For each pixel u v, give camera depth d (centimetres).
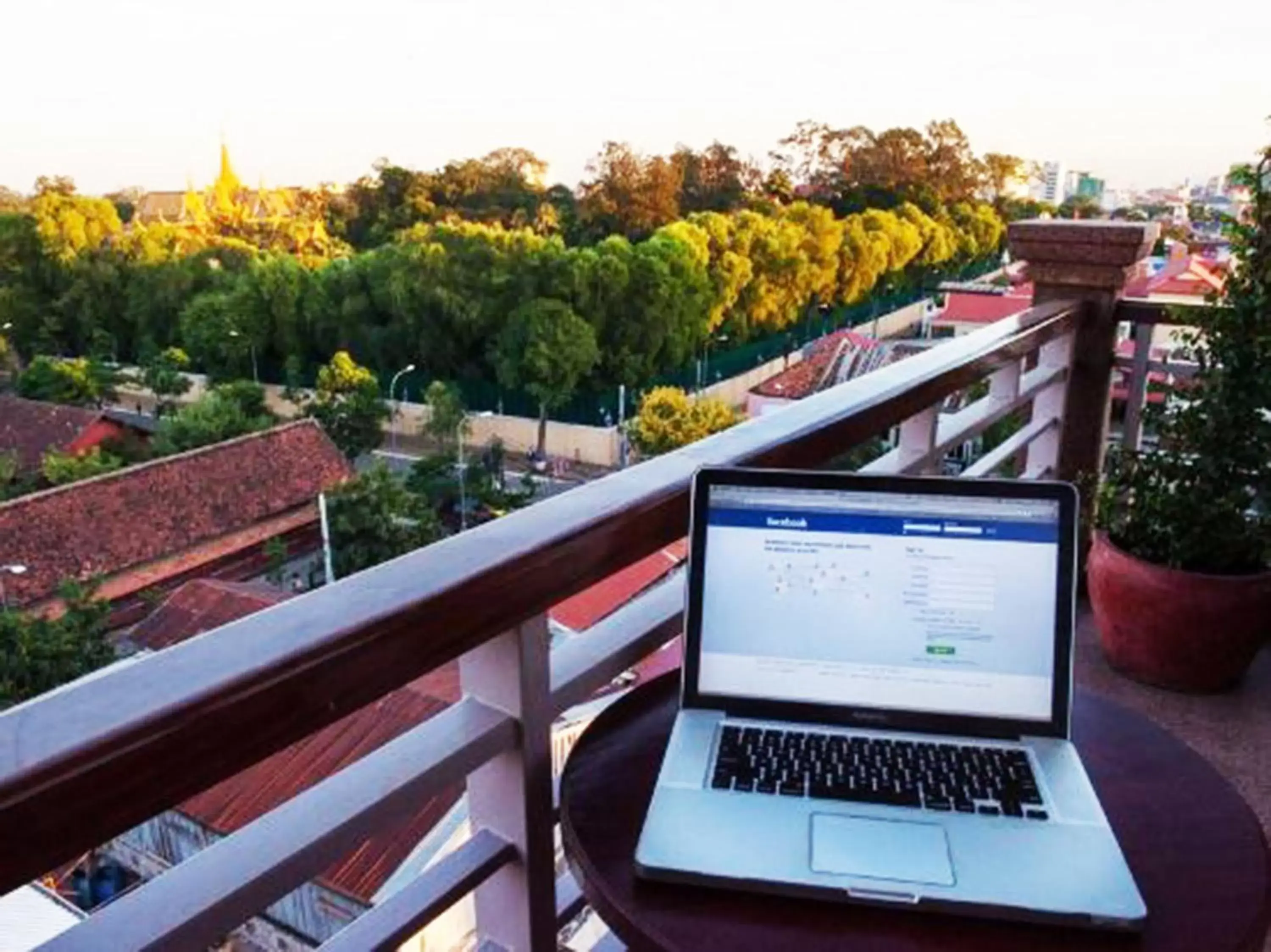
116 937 59
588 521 90
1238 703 204
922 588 93
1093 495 232
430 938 102
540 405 2106
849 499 94
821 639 93
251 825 70
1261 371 193
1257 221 195
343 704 66
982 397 218
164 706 54
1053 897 72
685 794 84
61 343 2689
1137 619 205
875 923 72
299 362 2239
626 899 74
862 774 86
